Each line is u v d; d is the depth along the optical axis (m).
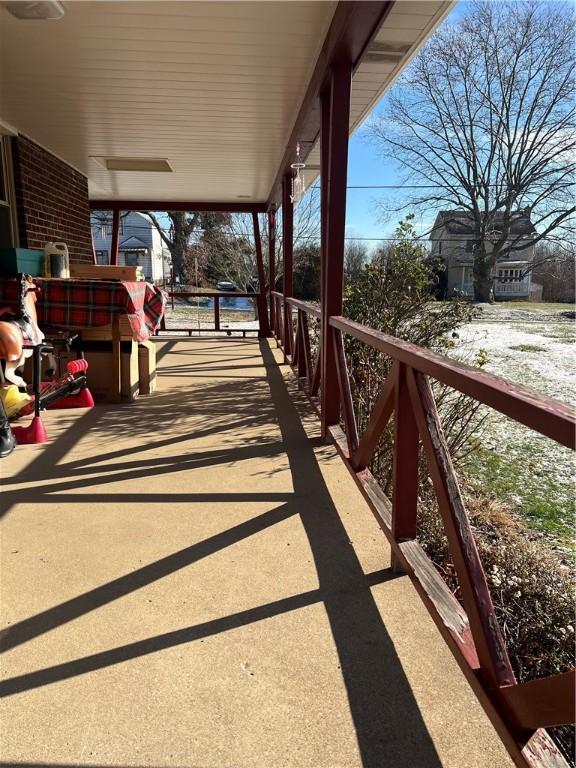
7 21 2.79
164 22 2.80
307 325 4.71
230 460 3.13
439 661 1.54
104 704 1.39
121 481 2.80
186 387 5.17
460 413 3.32
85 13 2.71
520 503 3.23
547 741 1.07
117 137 5.06
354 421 2.69
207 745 1.28
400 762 1.23
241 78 3.60
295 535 2.25
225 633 1.65
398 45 2.99
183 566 2.01
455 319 3.95
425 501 2.82
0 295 3.80
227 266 18.36
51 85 3.73
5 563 2.02
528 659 2.00
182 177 7.05
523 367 6.31
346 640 1.63
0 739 1.29
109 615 1.73
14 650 1.58
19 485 2.73
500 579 2.34
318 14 2.71
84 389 4.29
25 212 4.92
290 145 5.00
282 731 1.31
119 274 4.58
